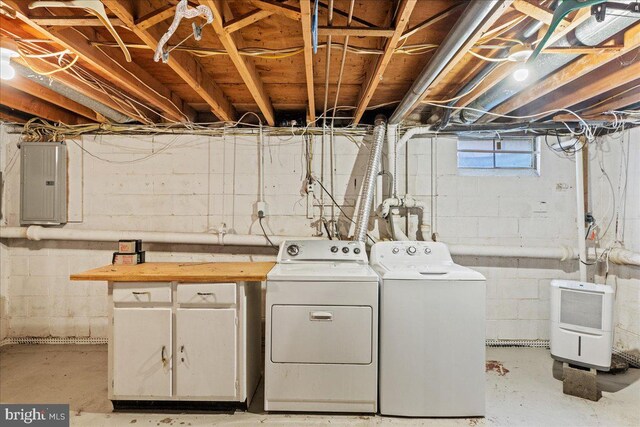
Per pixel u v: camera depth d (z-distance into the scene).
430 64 1.76
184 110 2.91
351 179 3.10
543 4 1.38
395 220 2.95
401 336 2.02
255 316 2.35
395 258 2.47
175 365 2.05
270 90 2.58
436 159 3.10
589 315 2.45
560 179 3.10
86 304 3.11
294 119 3.14
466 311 2.02
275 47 1.94
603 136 3.01
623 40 1.60
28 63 1.82
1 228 2.99
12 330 3.09
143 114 2.87
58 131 3.06
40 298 3.10
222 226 3.07
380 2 1.58
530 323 3.09
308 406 2.04
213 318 2.04
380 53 1.78
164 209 3.12
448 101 2.36
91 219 3.10
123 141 3.11
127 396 2.05
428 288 2.01
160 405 2.11
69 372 2.56
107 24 1.46
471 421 1.99
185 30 1.77
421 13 1.66
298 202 3.12
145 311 2.04
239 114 3.16
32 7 1.39
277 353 2.03
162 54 1.65
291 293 2.03
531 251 2.99
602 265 3.04
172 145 3.12
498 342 3.09
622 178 2.84
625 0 1.30
